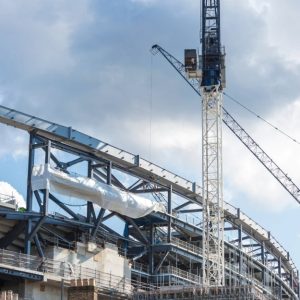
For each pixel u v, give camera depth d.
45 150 82.25
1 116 78.56
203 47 108.06
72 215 85.06
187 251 101.50
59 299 77.69
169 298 75.69
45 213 79.44
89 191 85.88
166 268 98.75
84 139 86.06
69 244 84.19
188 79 111.94
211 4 108.31
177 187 101.62
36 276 74.62
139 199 92.06
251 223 122.56
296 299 153.62
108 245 87.50
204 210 105.31
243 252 119.19
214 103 107.94
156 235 101.25
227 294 73.81
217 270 103.69
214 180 106.56
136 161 93.00
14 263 74.88
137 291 81.69
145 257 100.44
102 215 87.75
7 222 79.00
